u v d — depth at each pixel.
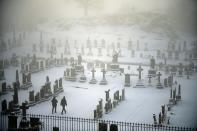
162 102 36.94
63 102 31.91
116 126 24.70
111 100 37.00
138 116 31.70
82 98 38.19
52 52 65.25
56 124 28.61
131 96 39.69
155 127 26.42
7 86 40.66
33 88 42.12
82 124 27.53
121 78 49.25
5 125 27.73
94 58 63.69
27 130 25.30
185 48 66.50
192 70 54.44
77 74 49.91
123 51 69.00
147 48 70.12
